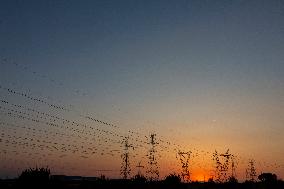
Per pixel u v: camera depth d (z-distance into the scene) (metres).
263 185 101.56
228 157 96.75
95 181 63.34
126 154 72.81
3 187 45.03
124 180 68.69
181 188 75.00
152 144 75.56
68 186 53.25
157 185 71.69
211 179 94.81
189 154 83.88
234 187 92.50
